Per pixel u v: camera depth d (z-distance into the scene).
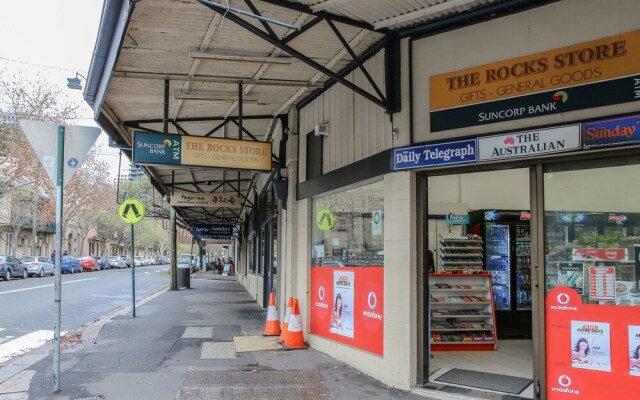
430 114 6.31
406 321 6.34
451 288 8.68
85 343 9.57
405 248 6.39
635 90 4.96
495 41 5.87
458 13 6.09
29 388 6.45
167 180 19.34
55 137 6.50
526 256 9.78
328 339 8.48
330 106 8.63
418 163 6.26
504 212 9.77
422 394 6.15
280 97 9.61
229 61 7.43
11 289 23.55
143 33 6.57
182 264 49.91
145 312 14.66
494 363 7.55
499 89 5.79
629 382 4.96
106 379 6.87
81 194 43.34
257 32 5.80
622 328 5.04
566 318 5.30
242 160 8.51
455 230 9.88
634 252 5.06
